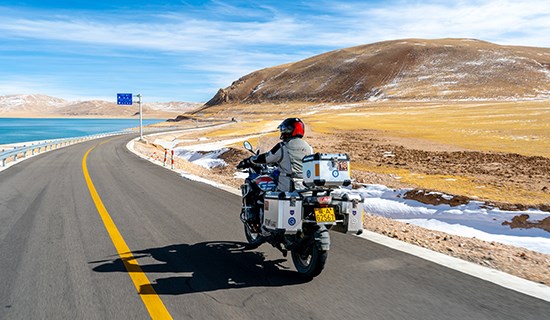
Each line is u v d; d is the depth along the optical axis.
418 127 57.22
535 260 6.40
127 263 5.66
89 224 8.05
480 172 19.62
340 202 5.38
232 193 12.38
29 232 7.38
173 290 4.68
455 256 6.36
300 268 5.23
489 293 4.60
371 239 6.99
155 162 24.19
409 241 7.23
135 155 29.58
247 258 5.96
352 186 16.11
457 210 12.37
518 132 43.47
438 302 4.36
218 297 4.48
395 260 5.80
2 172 18.03
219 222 8.33
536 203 12.56
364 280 5.01
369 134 46.94
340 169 5.02
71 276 5.12
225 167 25.25
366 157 25.89
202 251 6.28
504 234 10.73
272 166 6.20
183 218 8.69
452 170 20.27
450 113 92.31
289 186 5.50
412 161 23.97
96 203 10.41
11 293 4.57
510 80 188.00
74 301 4.36
